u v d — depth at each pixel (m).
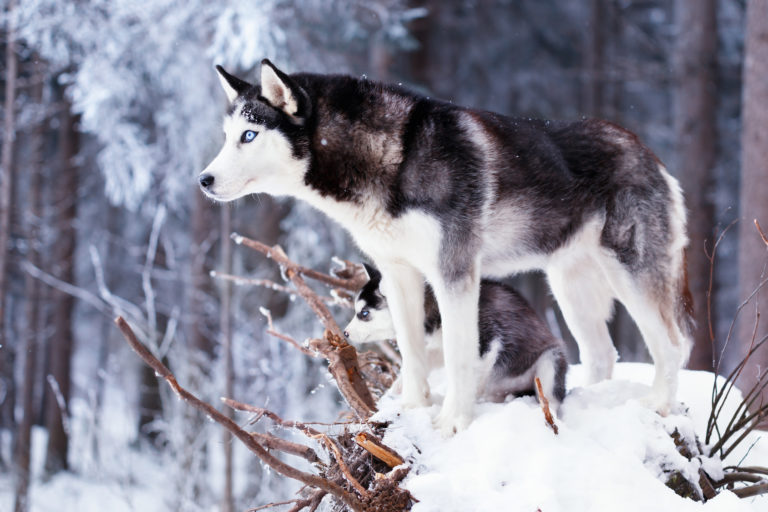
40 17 10.75
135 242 17.75
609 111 16.09
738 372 3.70
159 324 15.10
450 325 3.42
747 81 7.59
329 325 4.38
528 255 3.82
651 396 3.74
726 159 16.59
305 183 3.57
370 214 3.52
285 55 10.37
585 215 3.89
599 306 4.25
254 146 3.48
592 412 3.55
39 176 13.73
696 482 3.33
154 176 12.89
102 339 19.55
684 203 4.08
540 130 3.88
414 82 13.53
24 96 13.30
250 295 13.17
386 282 3.72
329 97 3.53
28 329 13.23
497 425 3.24
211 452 12.06
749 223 7.43
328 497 3.26
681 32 12.22
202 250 12.80
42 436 16.36
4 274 11.79
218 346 12.26
